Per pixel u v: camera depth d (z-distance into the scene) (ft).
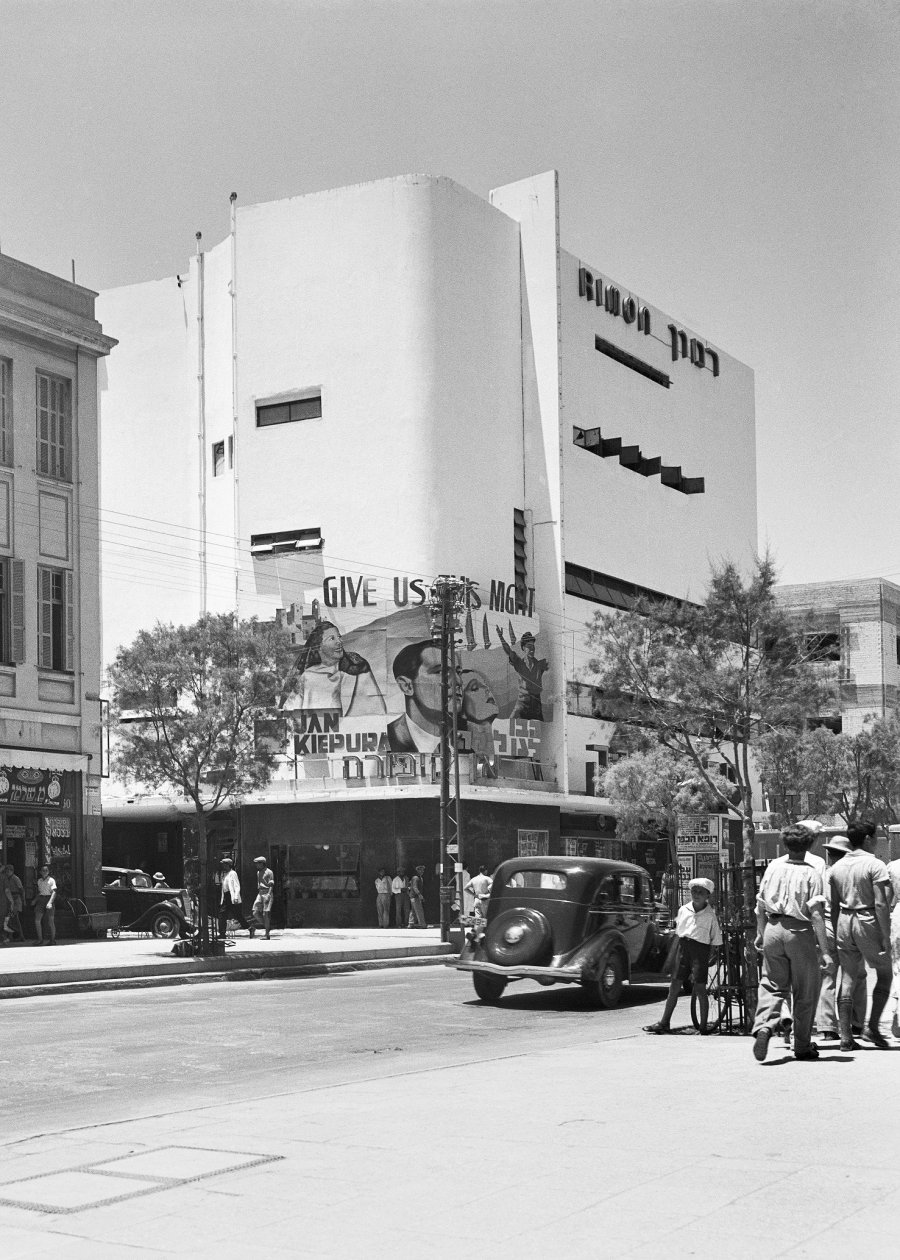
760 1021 38.81
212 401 188.03
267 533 177.06
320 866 164.66
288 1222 21.57
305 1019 60.44
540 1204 22.00
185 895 125.39
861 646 245.86
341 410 174.60
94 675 123.65
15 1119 35.19
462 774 164.04
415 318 172.45
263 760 99.66
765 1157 25.03
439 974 92.84
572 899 65.82
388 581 168.14
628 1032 54.54
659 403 216.33
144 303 195.11
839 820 162.91
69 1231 21.52
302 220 179.22
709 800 129.80
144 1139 29.27
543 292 187.52
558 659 181.68
